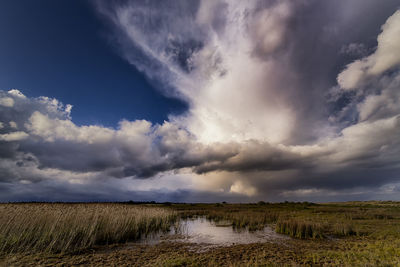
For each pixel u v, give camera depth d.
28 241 11.20
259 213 30.81
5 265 8.38
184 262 9.21
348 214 27.56
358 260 8.87
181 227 20.33
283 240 14.12
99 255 10.43
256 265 8.51
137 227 15.89
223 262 9.28
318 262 9.06
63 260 9.44
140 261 9.54
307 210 37.75
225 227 20.39
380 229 16.80
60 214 14.83
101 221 15.77
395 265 7.89
